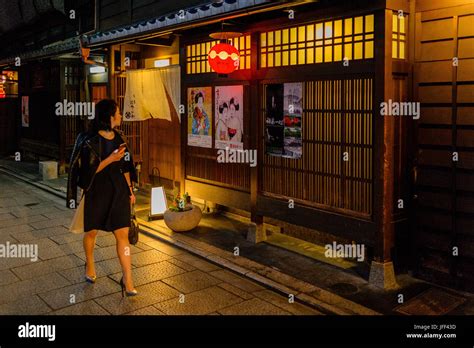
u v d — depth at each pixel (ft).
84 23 51.88
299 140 27.48
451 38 22.34
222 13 26.43
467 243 22.57
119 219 22.52
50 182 52.80
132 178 24.22
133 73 42.27
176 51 41.14
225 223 35.42
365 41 23.48
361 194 24.47
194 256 28.84
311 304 21.77
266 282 24.21
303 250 29.25
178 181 42.68
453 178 22.75
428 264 24.25
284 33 27.94
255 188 30.48
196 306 21.90
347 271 25.71
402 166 24.39
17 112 76.89
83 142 22.50
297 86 27.27
